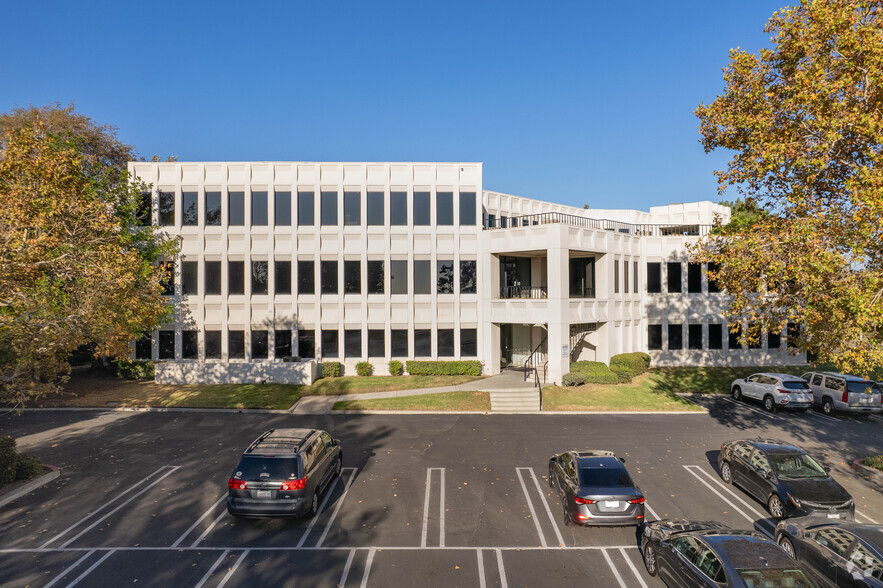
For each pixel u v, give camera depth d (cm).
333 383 2747
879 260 1195
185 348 2989
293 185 3006
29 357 1388
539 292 3194
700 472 1514
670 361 3334
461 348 3052
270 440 1220
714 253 1471
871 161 1274
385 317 3022
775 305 1373
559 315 2697
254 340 2997
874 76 1165
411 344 3027
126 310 2027
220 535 1098
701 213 4006
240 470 1109
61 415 2180
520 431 1952
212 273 2998
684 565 827
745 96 1467
